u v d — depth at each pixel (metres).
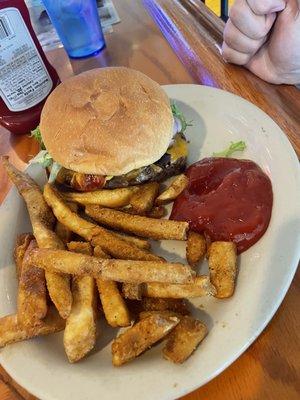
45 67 0.28
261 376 0.16
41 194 0.24
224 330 0.17
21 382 0.18
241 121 0.25
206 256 0.21
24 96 0.28
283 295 0.17
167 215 0.24
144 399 0.16
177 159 0.24
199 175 0.24
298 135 0.24
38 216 0.23
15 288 0.22
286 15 0.24
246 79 0.28
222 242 0.20
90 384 0.17
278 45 0.25
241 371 0.17
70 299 0.18
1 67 0.26
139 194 0.23
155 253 0.22
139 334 0.17
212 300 0.19
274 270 0.18
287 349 0.17
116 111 0.22
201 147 0.26
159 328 0.17
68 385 0.17
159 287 0.19
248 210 0.21
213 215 0.21
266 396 0.16
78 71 0.34
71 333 0.18
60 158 0.23
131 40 0.36
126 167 0.22
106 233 0.21
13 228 0.24
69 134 0.23
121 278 0.18
